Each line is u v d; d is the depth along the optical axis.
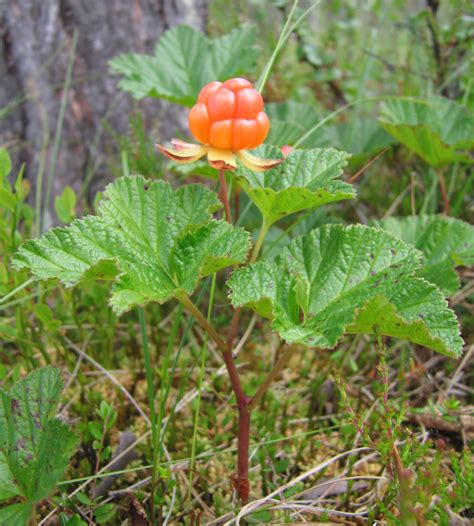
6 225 0.19
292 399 0.21
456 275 0.19
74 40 0.27
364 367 0.22
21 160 0.28
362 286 0.14
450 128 0.27
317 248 0.15
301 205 0.14
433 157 0.24
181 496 0.17
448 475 0.17
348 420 0.13
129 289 0.12
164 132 0.30
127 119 0.29
